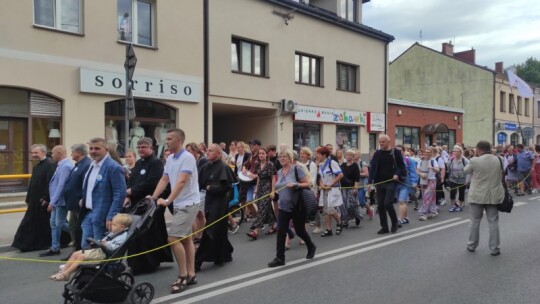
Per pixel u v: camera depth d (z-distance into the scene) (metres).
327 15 19.73
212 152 6.55
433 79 38.00
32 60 11.22
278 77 17.77
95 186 5.98
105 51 12.55
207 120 15.10
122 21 13.06
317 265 6.55
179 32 14.25
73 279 4.68
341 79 21.31
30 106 11.37
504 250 7.39
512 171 16.50
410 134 26.06
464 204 13.00
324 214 8.81
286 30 18.08
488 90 35.34
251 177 10.01
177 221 5.43
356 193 9.78
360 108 22.09
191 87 14.54
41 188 7.59
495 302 4.95
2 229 8.86
